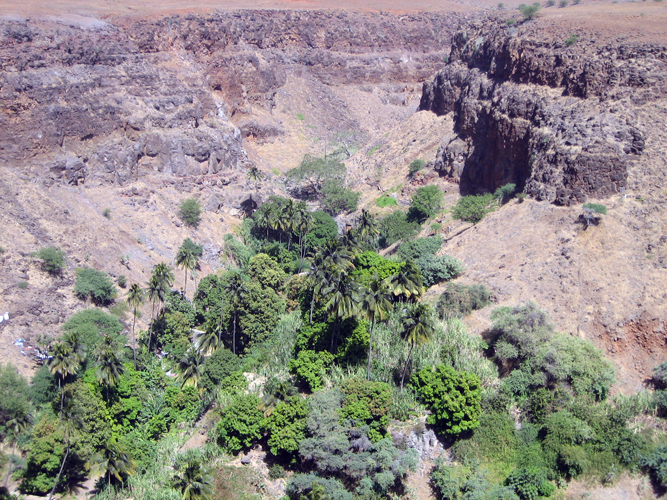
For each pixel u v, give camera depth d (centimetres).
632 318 9100
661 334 8875
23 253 10412
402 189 15375
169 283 10725
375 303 8825
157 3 19475
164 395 9025
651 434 8025
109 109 13862
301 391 9156
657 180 10575
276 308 10956
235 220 14800
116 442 8119
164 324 10425
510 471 8000
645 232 10025
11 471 7750
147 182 14050
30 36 13250
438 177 14988
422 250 11994
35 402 8375
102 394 8381
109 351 8319
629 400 8350
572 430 8000
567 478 7869
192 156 14938
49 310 9862
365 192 16100
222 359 9538
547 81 12900
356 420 8106
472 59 15912
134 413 8481
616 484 7700
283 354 9888
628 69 11725
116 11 17088
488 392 8625
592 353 8725
